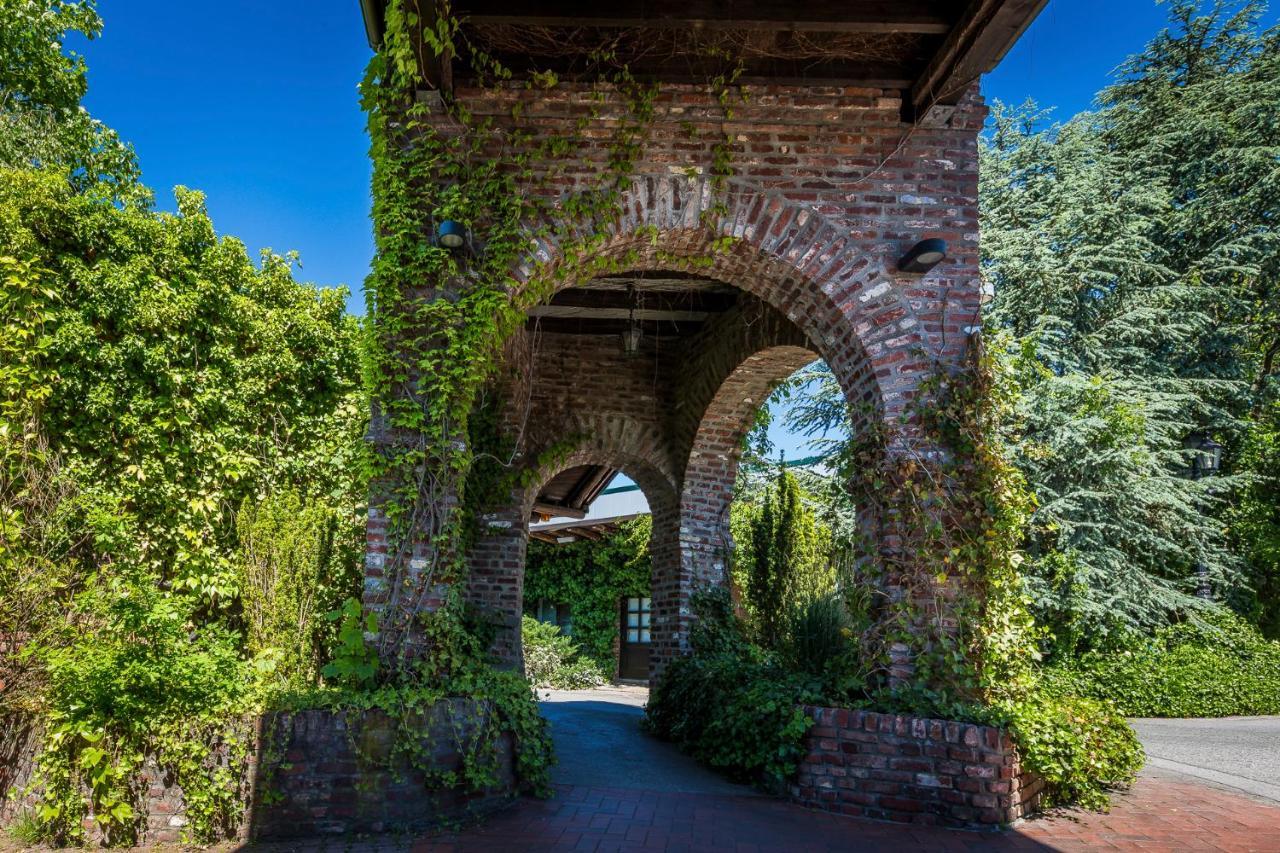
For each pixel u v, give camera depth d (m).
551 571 18.86
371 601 5.27
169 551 7.05
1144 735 9.35
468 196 5.66
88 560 6.43
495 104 5.84
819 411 15.88
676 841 4.45
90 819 4.52
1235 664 12.14
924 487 5.56
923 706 5.21
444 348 5.58
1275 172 14.84
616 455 10.04
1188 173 16.48
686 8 5.24
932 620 5.45
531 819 4.83
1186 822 5.08
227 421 7.57
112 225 7.33
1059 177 15.28
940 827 4.85
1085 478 12.80
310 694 5.01
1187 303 14.73
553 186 5.79
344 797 4.59
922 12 5.28
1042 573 12.29
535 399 9.70
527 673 15.39
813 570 9.05
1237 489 14.86
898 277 5.88
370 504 5.41
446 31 5.08
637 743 7.52
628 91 5.82
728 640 9.05
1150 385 13.70
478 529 8.93
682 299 8.88
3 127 9.96
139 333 7.14
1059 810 5.30
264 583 6.39
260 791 4.55
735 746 5.98
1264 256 15.12
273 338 7.97
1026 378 6.35
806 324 6.40
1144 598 12.69
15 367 6.23
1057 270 13.89
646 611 17.95
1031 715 5.27
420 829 4.62
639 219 5.79
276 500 6.79
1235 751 8.05
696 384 9.39
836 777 5.18
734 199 5.86
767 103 5.94
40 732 4.77
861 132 6.00
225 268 8.06
